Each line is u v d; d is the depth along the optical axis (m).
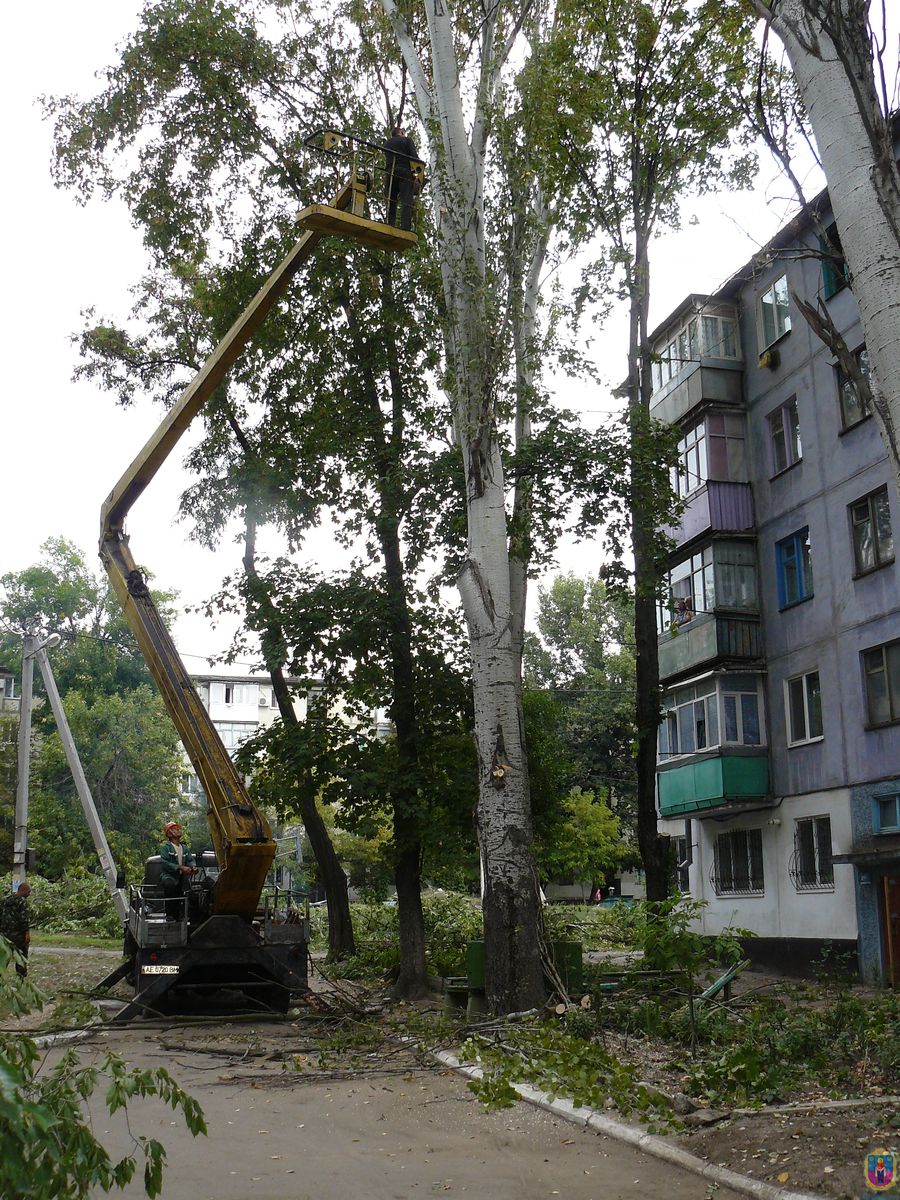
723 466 25.95
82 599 68.06
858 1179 5.89
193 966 15.06
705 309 26.45
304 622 18.91
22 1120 2.88
